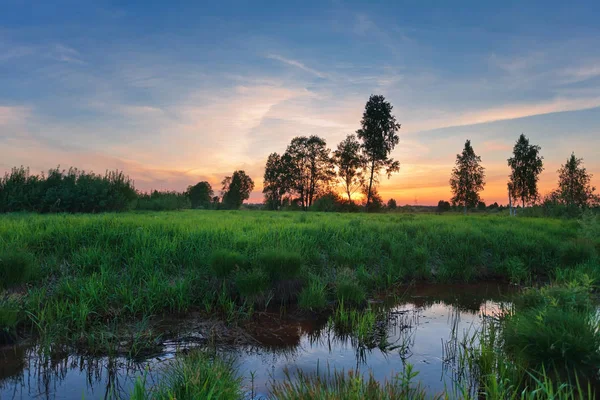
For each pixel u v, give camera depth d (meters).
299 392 3.74
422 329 6.90
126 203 26.69
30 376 4.70
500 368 4.66
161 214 22.97
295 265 8.38
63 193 22.91
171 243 9.69
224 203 71.06
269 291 8.02
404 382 3.96
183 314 7.12
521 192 53.31
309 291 8.07
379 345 6.04
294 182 69.31
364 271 10.20
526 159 52.56
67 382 4.55
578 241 13.38
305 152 69.06
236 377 4.63
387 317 7.62
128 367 4.98
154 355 5.36
